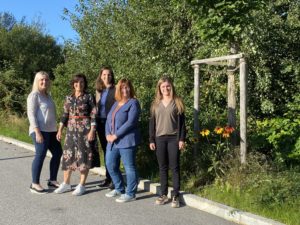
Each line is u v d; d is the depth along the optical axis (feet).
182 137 12.35
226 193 12.44
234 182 12.71
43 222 11.18
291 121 15.40
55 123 14.42
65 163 13.85
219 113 17.93
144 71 19.84
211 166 13.67
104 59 23.82
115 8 23.75
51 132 14.30
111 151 13.26
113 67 22.63
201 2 13.50
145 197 13.50
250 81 17.62
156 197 13.50
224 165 13.39
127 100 12.91
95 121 13.71
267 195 11.34
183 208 12.32
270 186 11.59
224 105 18.49
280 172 12.83
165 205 12.64
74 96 13.89
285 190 11.36
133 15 20.89
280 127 15.08
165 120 12.41
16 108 39.47
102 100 14.15
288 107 16.46
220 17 13.21
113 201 13.12
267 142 14.83
